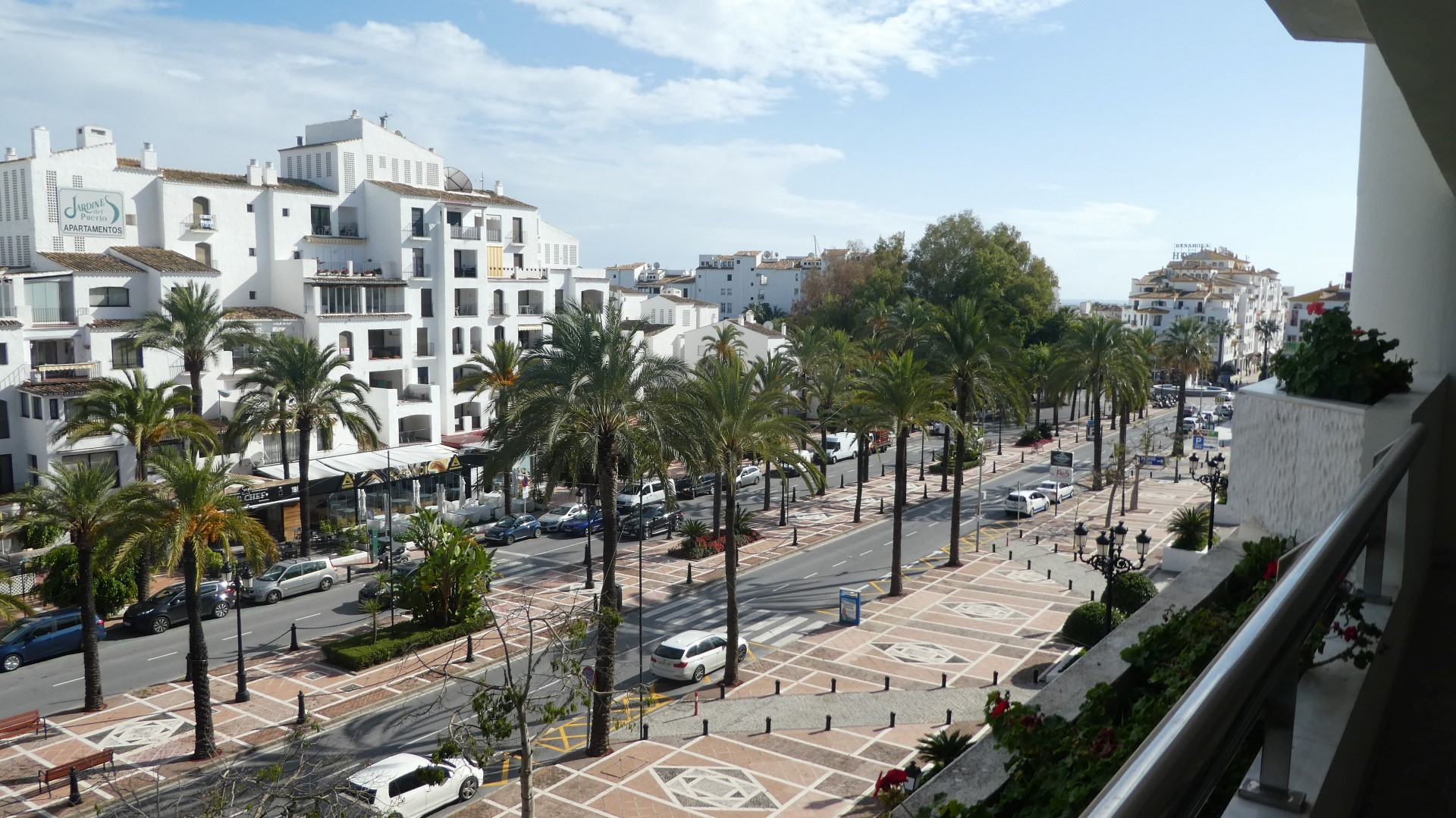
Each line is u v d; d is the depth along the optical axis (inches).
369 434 1877.5
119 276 1943.9
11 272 1852.9
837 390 2608.3
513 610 1535.4
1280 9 238.4
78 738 1089.4
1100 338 2220.7
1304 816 115.5
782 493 2159.2
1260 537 279.6
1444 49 168.1
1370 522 140.5
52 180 1980.8
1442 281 275.7
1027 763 166.9
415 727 1122.0
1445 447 259.4
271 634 1453.0
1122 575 1368.1
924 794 176.6
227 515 1106.1
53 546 1631.4
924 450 2957.7
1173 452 2837.1
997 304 3905.0
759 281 6633.9
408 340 2407.7
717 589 1674.5
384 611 1550.2
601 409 1046.4
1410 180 304.3
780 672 1296.8
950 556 1833.2
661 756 1043.9
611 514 1056.2
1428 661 200.2
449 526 1498.5
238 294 2265.0
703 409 1189.7
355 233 2492.6
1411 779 161.3
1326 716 144.9
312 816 690.8
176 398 1616.6
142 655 1364.4
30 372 1782.7
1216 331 5285.4
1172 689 163.8
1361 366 247.4
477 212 2667.3
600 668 1042.7
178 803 870.4
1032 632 1446.9
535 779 987.9
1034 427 3661.4
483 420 2596.0
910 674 1284.4
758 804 932.0
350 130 2536.9
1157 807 66.1
